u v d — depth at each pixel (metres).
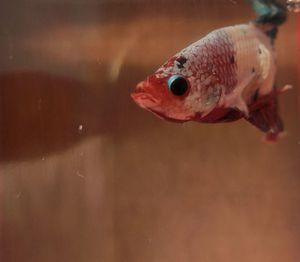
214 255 0.16
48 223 0.16
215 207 0.16
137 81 0.15
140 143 0.15
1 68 0.15
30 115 0.16
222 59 0.11
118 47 0.15
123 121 0.15
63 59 0.15
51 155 0.16
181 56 0.11
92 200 0.16
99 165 0.16
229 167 0.16
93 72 0.15
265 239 0.16
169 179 0.16
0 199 0.16
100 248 0.16
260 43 0.12
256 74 0.12
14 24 0.15
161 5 0.14
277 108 0.13
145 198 0.16
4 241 0.16
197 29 0.14
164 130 0.15
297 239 0.16
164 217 0.16
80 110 0.15
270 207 0.16
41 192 0.16
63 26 0.15
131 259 0.16
